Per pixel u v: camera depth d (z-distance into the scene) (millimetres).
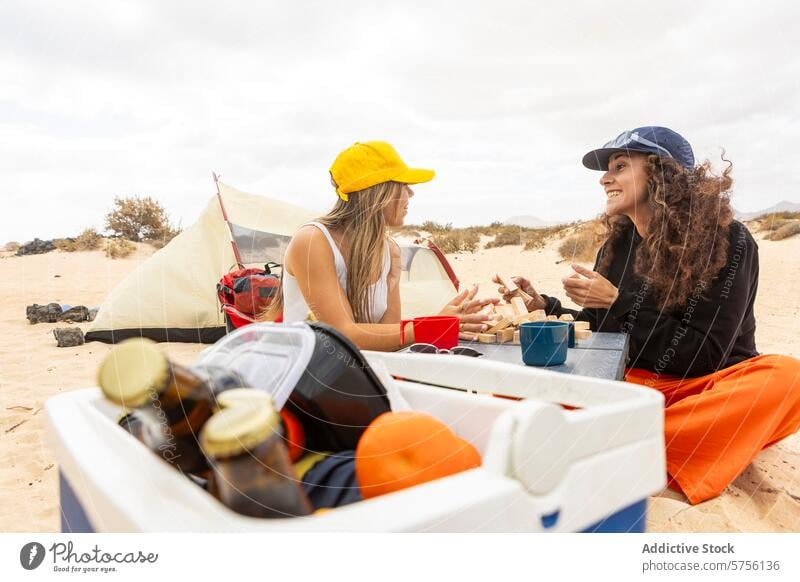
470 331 1873
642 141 1823
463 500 487
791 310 4867
